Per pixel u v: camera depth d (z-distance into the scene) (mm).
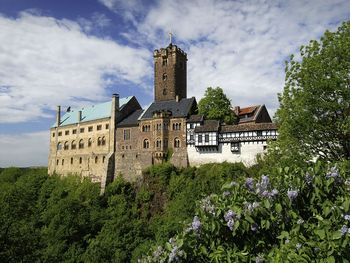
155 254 11078
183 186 74125
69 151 101188
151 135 84188
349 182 11164
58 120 106750
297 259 8773
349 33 26375
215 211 10695
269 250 10203
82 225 68750
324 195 10500
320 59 26188
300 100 26203
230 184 11500
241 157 73062
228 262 9672
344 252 8695
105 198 83375
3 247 34344
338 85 24859
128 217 75625
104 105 100000
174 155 81312
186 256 10078
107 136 92000
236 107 90250
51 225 67375
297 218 10203
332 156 26984
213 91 85812
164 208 74938
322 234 9109
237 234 10273
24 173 119688
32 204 49281
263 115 87688
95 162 93562
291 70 27891
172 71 94312
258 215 10273
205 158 77438
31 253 36656
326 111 25703
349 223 9320
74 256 58531
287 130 27297
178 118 82188
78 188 90312
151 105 91062
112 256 58219
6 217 37281
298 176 10859
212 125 77625
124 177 86750
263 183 10789
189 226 10938
